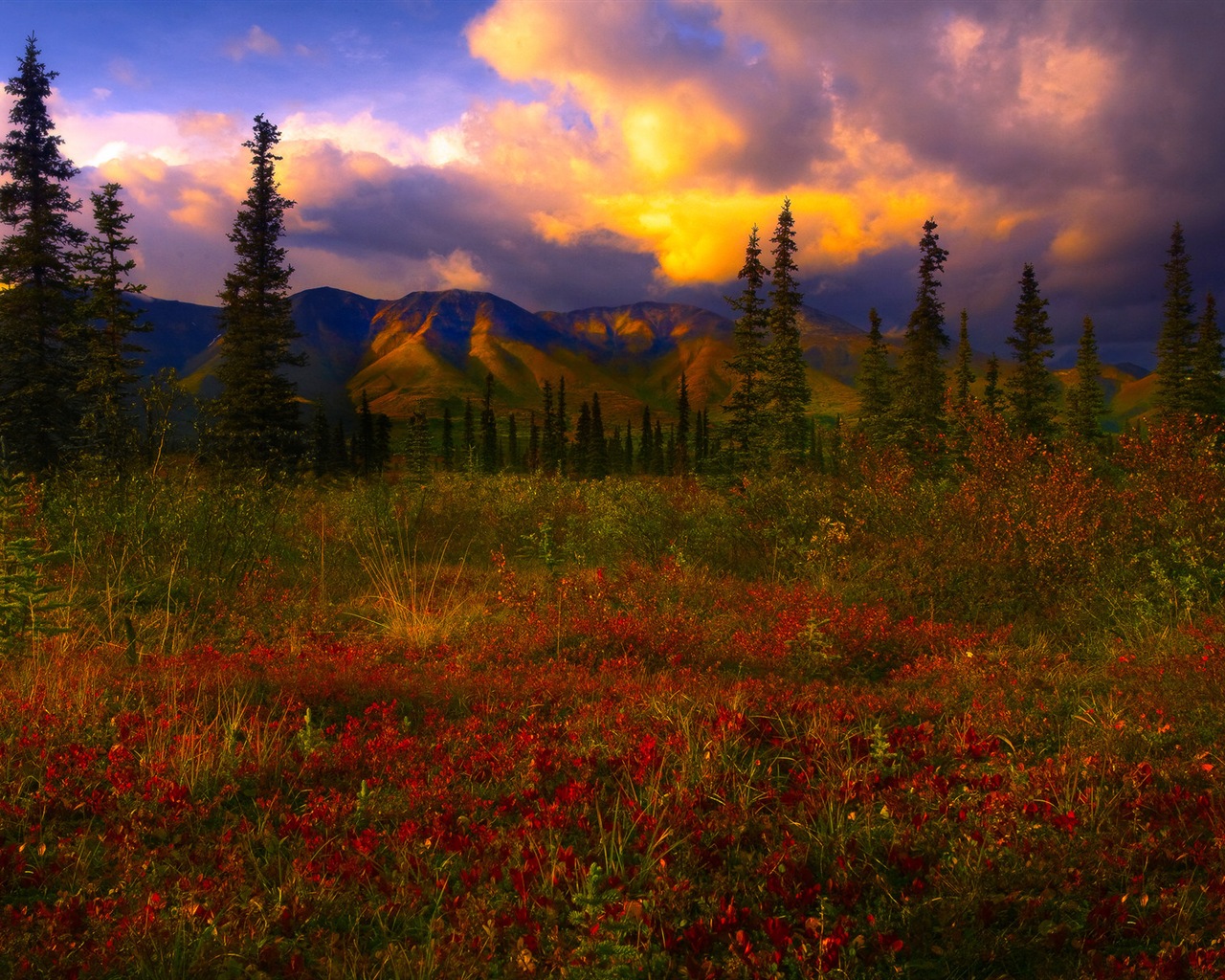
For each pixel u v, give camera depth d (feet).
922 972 9.18
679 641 24.17
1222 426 32.83
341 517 48.06
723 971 8.95
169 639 24.98
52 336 96.02
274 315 109.09
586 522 44.47
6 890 10.71
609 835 11.98
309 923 9.99
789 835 11.91
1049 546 30.40
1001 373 132.98
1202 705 17.40
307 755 14.96
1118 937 9.78
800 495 41.65
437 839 11.96
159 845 12.07
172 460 38.78
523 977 8.83
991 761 14.96
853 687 20.53
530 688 19.88
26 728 15.62
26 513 28.73
